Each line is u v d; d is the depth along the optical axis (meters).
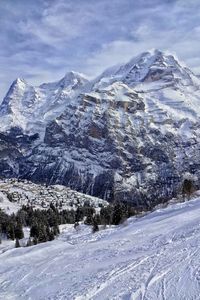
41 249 55.03
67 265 37.72
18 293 31.55
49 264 40.53
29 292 30.84
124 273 27.55
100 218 130.75
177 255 28.80
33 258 48.84
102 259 36.47
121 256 35.44
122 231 53.34
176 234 38.09
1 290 33.88
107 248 41.44
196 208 52.69
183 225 42.28
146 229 47.34
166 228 43.81
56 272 35.62
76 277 31.06
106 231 63.38
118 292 23.39
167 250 31.66
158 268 26.38
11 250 64.38
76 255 42.25
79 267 35.22
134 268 28.28
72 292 26.44
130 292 22.77
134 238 43.19
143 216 69.00
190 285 21.67
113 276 27.41
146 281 24.09
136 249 36.66
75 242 59.00
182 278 23.06
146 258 30.52
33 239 144.50
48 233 142.25
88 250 43.50
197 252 28.16
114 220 117.31
